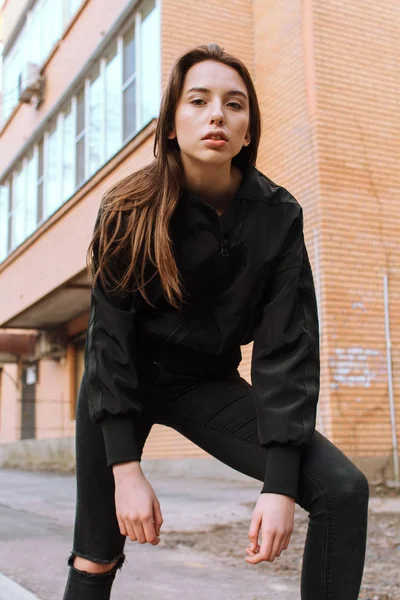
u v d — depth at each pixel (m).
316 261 7.70
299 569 3.47
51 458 13.34
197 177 1.58
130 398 1.55
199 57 1.56
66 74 11.44
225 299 1.60
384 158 8.21
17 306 12.62
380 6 8.59
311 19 8.15
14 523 4.89
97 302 1.60
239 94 1.54
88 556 1.73
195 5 8.99
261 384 1.51
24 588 2.84
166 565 3.56
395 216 8.11
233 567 3.53
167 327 1.62
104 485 1.70
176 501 6.20
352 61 8.27
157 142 1.60
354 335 7.56
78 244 10.18
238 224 1.57
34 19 13.23
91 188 9.82
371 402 7.47
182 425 1.69
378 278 7.83
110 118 10.04
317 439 1.50
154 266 1.56
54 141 12.12
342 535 1.40
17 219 13.77
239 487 7.45
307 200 7.92
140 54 9.29
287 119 8.40
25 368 15.29
